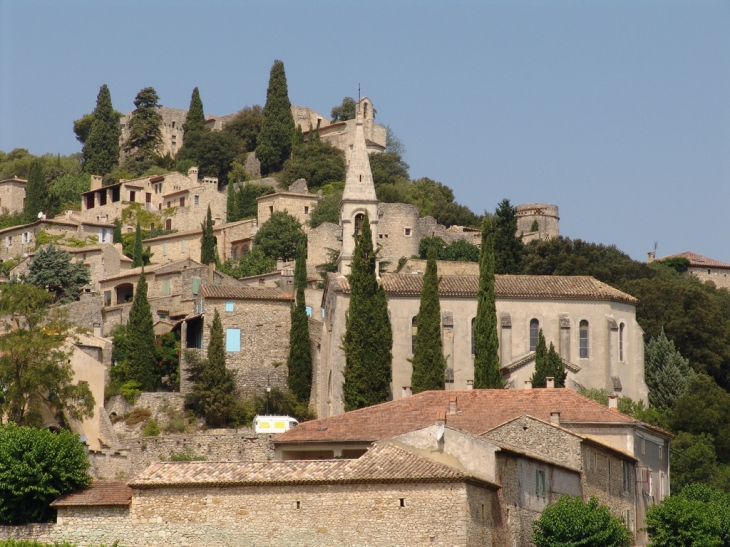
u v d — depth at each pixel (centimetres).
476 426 9256
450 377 13288
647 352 14762
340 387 12950
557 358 12638
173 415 13362
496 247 17900
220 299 14088
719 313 16588
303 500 7575
